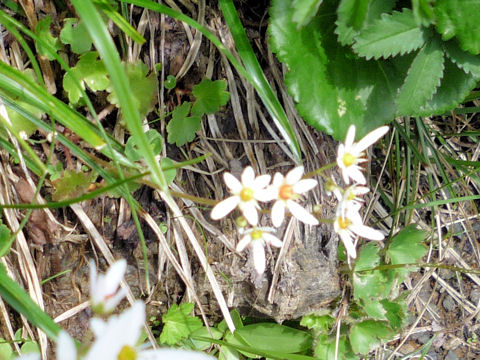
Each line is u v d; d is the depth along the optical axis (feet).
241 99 0.59
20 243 0.52
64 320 0.57
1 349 0.52
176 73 0.56
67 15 0.53
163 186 0.41
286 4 0.51
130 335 0.29
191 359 0.31
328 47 0.54
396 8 0.52
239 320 0.62
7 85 0.45
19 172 0.52
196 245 0.57
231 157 0.59
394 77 0.55
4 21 0.46
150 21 0.54
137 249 0.57
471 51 0.48
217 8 0.57
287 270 0.61
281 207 0.43
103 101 0.54
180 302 0.60
